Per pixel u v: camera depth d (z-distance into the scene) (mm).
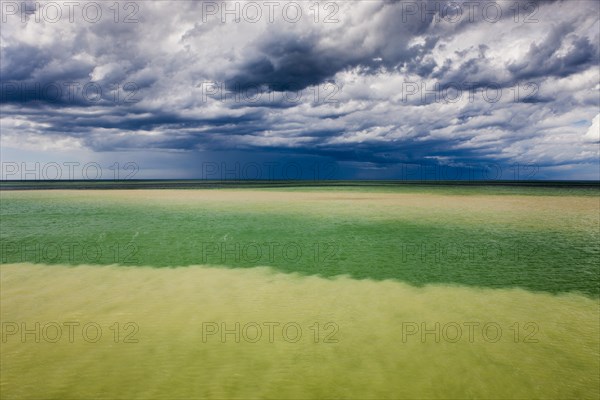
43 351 7113
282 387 5992
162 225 21328
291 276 11992
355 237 18000
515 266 13188
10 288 10727
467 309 9273
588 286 11055
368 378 6254
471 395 5805
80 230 19719
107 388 5941
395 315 8898
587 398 5742
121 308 9242
